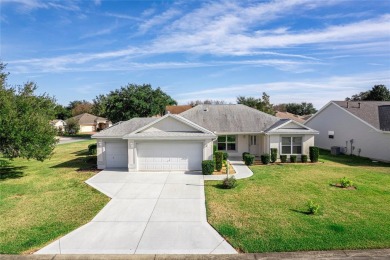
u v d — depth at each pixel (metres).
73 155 30.08
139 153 20.08
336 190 14.53
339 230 9.45
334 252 8.03
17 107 18.42
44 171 21.02
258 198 13.24
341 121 29.50
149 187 15.48
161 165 20.14
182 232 9.61
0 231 9.84
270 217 10.77
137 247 8.58
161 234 9.48
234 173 19.06
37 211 11.88
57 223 10.52
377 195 13.57
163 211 11.67
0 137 17.38
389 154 23.73
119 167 21.39
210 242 8.85
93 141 48.56
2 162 19.72
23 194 14.59
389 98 51.09
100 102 80.19
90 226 10.20
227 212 11.43
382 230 9.43
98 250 8.41
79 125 70.19
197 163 20.11
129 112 49.66
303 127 24.14
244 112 27.88
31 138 17.78
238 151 26.38
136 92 50.44
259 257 7.86
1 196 14.27
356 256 7.81
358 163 23.22
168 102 55.41
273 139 23.97
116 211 11.73
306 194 13.84
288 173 19.02
